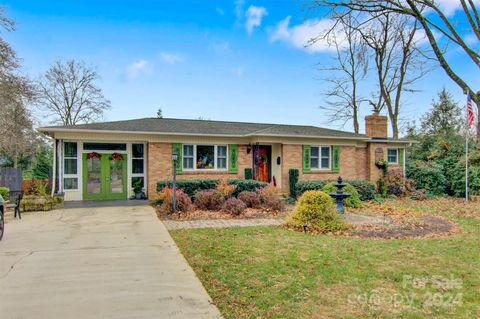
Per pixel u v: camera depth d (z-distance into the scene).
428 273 5.18
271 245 6.84
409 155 22.14
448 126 25.39
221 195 11.91
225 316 3.65
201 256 6.00
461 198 16.62
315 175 16.69
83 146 14.08
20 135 22.56
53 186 13.53
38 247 6.59
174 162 11.00
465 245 6.98
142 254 6.12
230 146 15.75
